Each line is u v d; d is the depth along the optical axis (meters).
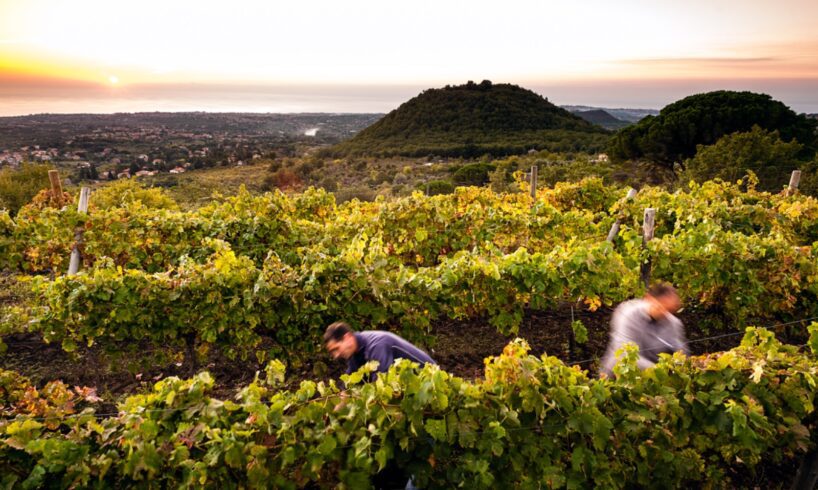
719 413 3.48
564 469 3.36
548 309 7.83
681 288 7.18
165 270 8.73
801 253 6.54
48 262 8.56
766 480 4.32
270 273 5.72
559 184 12.84
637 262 6.51
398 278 5.78
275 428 2.98
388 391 3.08
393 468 3.28
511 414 3.16
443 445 3.11
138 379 6.09
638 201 9.70
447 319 7.47
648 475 3.52
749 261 6.73
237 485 2.96
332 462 3.06
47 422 3.06
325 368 5.80
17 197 23.09
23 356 6.50
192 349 6.02
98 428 2.92
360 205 11.46
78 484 2.77
